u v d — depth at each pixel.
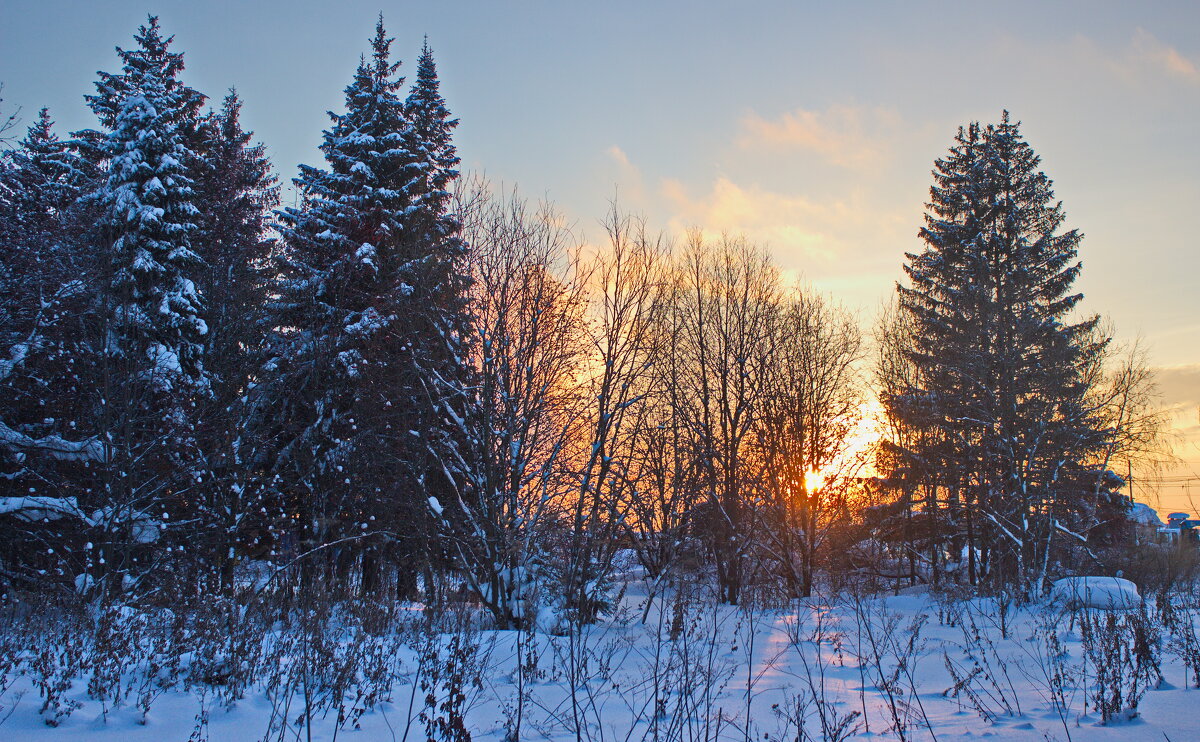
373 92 21.52
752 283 28.19
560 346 17.27
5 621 12.00
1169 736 6.91
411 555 18.75
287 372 19.77
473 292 17.50
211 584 15.91
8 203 20.45
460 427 16.42
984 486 23.42
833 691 9.87
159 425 18.58
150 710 7.66
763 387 27.30
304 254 21.12
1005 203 30.59
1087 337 27.06
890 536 30.12
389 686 9.18
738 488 25.31
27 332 19.02
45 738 6.75
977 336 25.89
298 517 20.45
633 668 11.30
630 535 19.64
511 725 7.73
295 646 10.52
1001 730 7.47
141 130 20.11
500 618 15.56
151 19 24.27
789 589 24.89
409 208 20.20
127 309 18.52
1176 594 19.84
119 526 17.12
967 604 17.98
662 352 20.58
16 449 17.98
